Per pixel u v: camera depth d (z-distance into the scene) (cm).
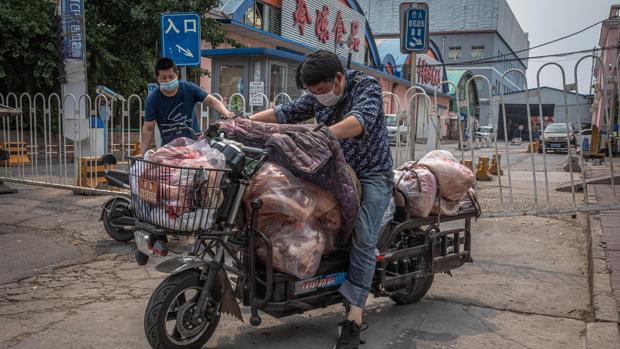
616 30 2394
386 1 5981
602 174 1152
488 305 394
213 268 293
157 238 279
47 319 359
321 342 332
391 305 396
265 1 1877
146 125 521
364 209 318
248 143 306
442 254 392
